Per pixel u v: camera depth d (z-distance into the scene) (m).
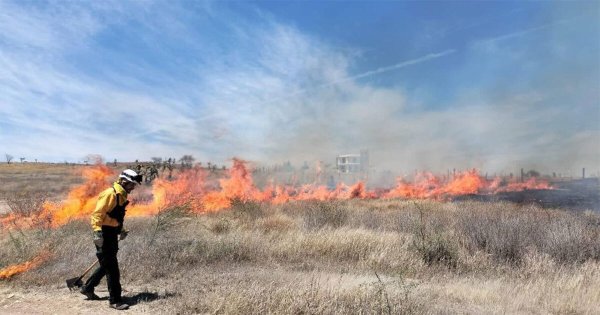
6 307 6.00
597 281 6.84
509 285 6.90
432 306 5.83
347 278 7.45
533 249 8.69
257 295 5.84
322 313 5.46
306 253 9.53
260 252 9.48
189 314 5.64
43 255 8.41
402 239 9.86
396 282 6.94
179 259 8.75
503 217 11.45
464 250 9.09
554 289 6.55
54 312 5.79
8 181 43.31
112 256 5.99
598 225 11.94
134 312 5.79
